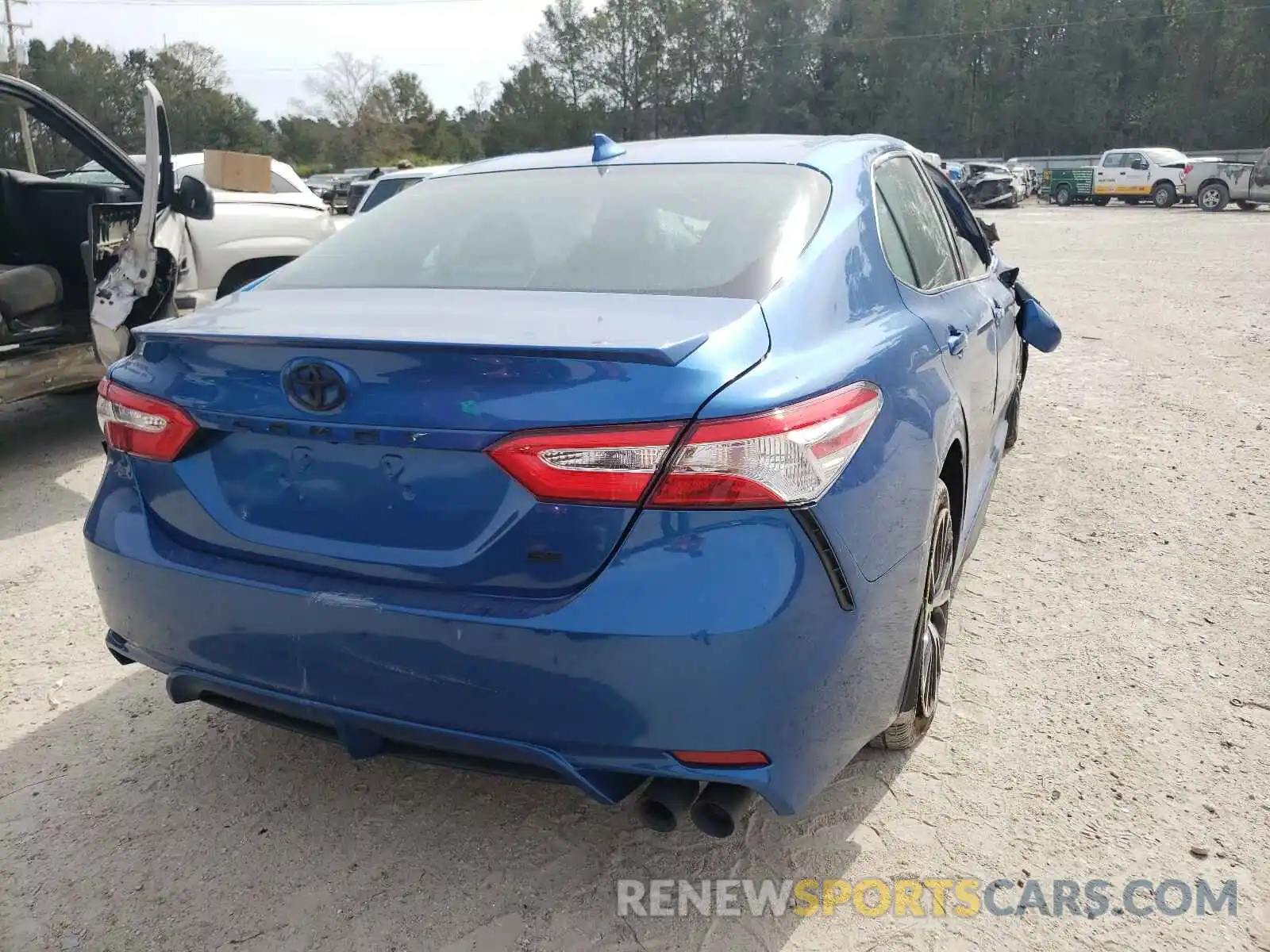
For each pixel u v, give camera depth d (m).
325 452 2.04
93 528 2.35
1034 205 39.03
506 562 1.88
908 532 2.20
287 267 2.82
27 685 3.23
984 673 3.19
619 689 1.81
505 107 97.69
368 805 2.60
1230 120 69.25
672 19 90.94
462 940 2.14
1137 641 3.38
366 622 1.96
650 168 2.83
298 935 2.16
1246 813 2.50
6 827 2.51
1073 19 76.25
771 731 1.85
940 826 2.47
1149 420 6.16
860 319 2.34
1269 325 9.17
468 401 1.86
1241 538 4.26
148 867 2.37
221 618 2.14
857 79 84.94
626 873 2.33
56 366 5.34
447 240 2.68
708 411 1.79
